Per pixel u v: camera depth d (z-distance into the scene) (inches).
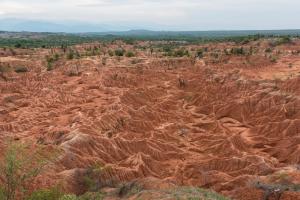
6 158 932.0
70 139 1791.3
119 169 1555.1
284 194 1213.1
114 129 2134.6
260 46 5580.7
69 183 1299.2
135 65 3757.4
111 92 2864.2
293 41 5723.4
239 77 3240.7
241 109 2625.5
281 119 2423.7
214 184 1566.2
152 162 1769.2
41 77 3447.3
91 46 6619.1
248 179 1482.5
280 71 3666.3
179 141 2167.8
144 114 2429.9
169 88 3203.7
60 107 2524.6
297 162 1892.2
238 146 2097.7
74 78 3403.1
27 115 2313.0
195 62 4178.2
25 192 954.1
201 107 2802.7
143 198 1022.4
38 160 1072.8
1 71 3624.5
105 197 1181.1
